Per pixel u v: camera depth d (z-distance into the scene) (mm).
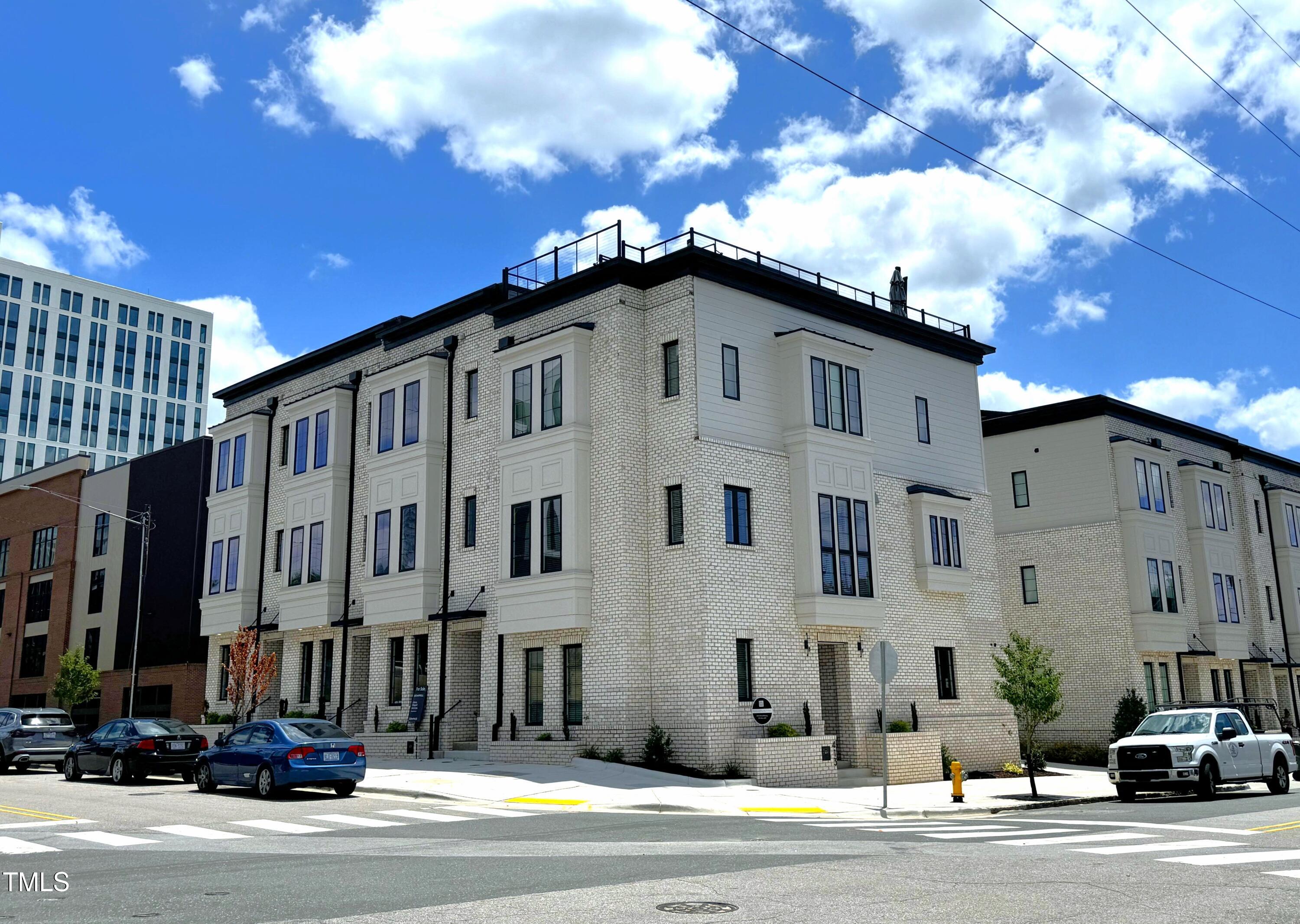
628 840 14109
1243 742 23000
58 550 53625
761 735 25750
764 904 9219
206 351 124062
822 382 29000
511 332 30781
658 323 27891
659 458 27109
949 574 31766
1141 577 37625
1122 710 35938
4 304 106875
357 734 32406
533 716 28078
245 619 37562
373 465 33469
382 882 10508
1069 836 14664
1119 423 40125
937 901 9383
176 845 13758
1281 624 45844
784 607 27219
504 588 28438
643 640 26375
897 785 26484
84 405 111688
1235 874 10875
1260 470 47406
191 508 45625
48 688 52062
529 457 28531
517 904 9203
